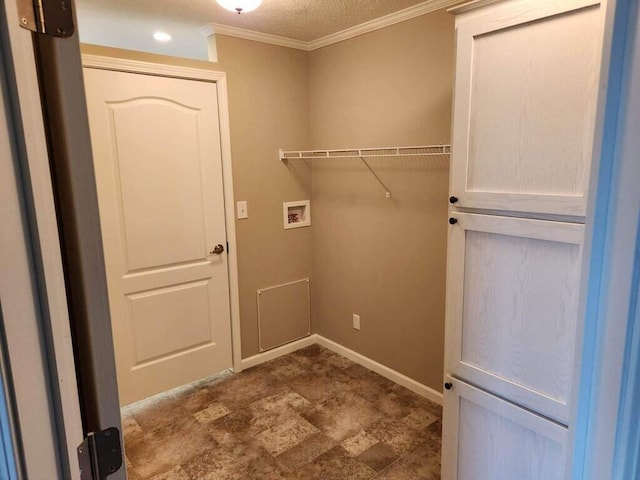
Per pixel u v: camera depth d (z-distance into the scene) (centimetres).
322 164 323
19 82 58
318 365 321
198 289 289
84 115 66
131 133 248
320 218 334
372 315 304
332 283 334
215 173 285
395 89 262
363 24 269
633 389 70
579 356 112
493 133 143
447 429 175
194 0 227
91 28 273
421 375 277
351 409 263
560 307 133
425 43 242
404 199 269
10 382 59
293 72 312
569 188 126
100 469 74
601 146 77
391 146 270
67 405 67
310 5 237
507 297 147
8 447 60
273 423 250
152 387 277
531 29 129
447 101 236
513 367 148
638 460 71
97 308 71
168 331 279
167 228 270
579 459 90
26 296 60
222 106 280
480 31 141
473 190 151
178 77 261
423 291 267
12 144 58
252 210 306
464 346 163
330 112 308
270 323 329
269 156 309
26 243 60
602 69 76
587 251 86
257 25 272
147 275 266
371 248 296
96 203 69
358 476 207
